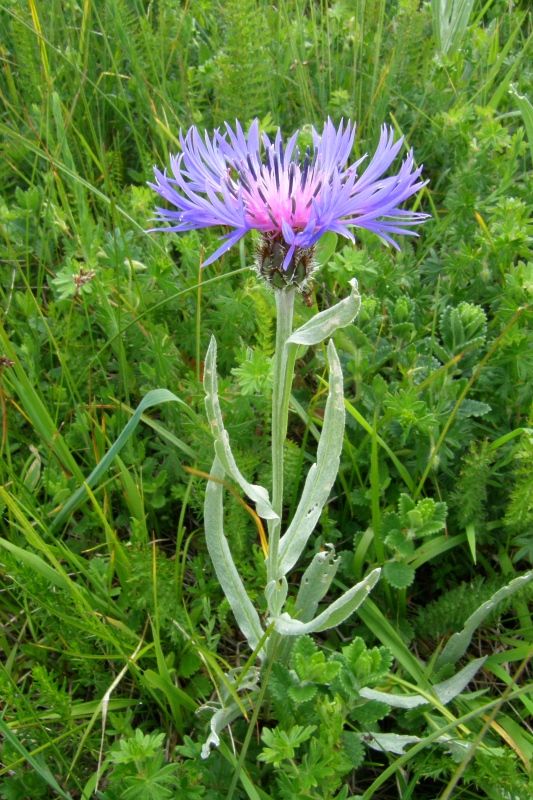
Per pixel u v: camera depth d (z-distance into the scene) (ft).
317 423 0.70
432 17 1.08
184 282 0.75
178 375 0.72
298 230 0.43
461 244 0.78
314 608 0.59
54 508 0.62
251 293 0.66
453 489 0.67
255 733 0.57
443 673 0.60
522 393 0.69
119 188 0.89
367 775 0.57
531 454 0.59
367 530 0.63
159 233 0.79
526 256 0.77
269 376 0.63
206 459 0.64
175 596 0.57
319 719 0.53
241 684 0.55
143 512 0.61
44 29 0.96
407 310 0.73
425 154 0.97
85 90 0.96
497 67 1.02
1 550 0.52
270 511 0.47
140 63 0.97
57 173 0.78
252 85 0.90
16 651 0.59
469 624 0.58
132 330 0.72
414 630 0.64
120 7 0.97
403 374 0.71
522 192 0.88
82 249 0.72
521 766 0.54
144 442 0.68
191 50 1.11
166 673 0.53
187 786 0.49
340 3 1.12
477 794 0.55
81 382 0.70
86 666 0.55
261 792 0.50
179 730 0.55
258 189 0.43
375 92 0.96
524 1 1.27
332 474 0.51
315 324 0.42
